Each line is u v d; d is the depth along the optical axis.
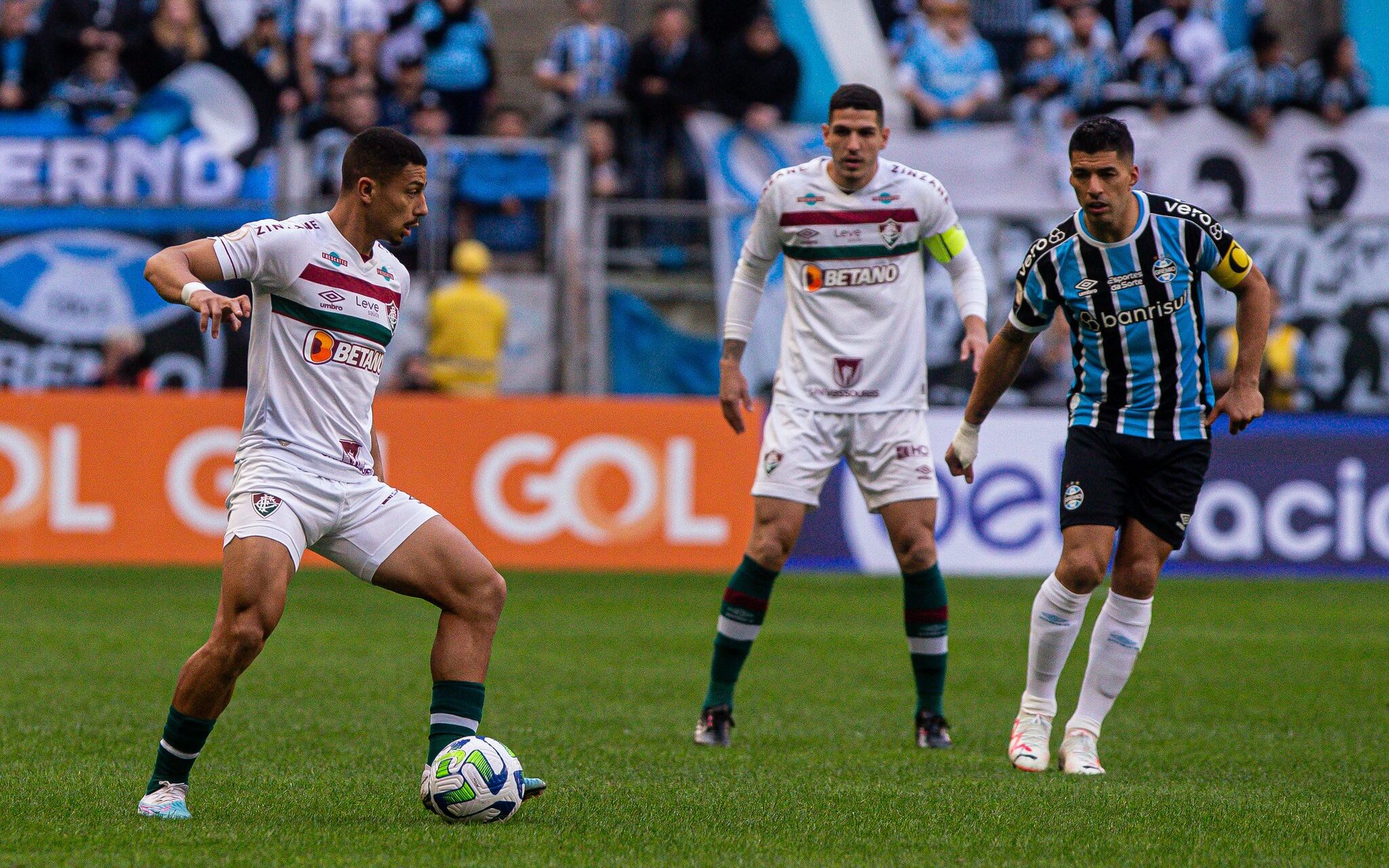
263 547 13.76
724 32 48.56
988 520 42.34
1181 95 48.81
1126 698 24.64
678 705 23.17
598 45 49.03
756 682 25.89
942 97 47.66
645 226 44.38
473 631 14.76
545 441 41.59
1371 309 43.75
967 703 24.16
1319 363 43.72
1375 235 43.66
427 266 43.69
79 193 45.41
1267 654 29.72
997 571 42.25
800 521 20.52
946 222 21.02
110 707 21.83
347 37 47.28
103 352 41.84
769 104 46.03
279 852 12.91
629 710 22.62
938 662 20.31
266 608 13.71
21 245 41.66
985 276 42.47
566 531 41.66
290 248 14.01
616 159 46.16
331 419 14.30
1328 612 36.41
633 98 45.94
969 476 19.81
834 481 42.75
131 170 45.62
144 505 40.81
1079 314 17.89
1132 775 17.88
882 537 42.88
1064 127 47.34
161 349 42.03
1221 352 43.50
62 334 41.78
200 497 41.03
